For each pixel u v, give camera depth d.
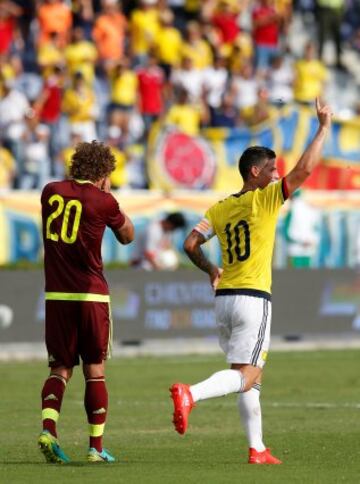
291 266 80.44
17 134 84.25
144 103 89.75
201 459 31.12
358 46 115.62
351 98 110.06
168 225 80.31
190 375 58.50
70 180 30.67
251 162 29.98
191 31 95.31
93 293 30.03
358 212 86.56
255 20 102.69
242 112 93.62
